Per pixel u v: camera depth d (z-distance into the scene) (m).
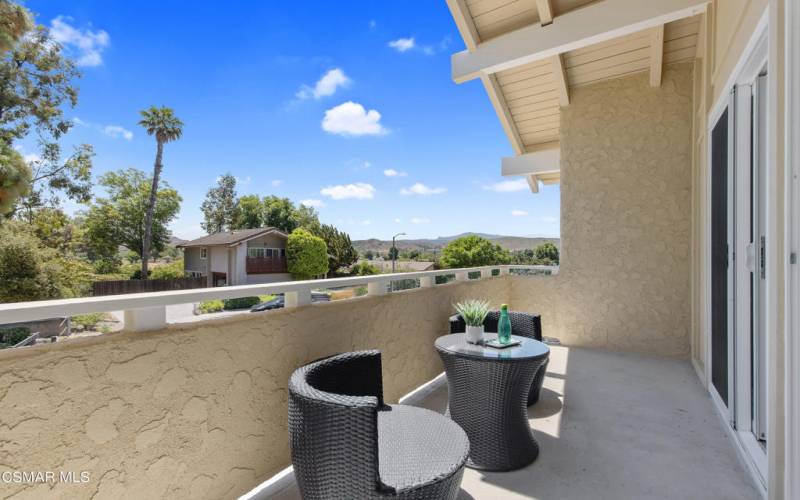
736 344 2.49
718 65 3.01
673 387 3.51
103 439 1.29
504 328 2.56
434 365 3.41
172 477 1.49
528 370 2.22
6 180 11.05
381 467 1.45
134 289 19.70
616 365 4.22
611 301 4.91
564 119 5.27
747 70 2.25
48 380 1.17
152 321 1.46
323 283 2.23
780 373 1.61
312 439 1.47
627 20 3.56
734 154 2.54
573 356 4.60
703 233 3.61
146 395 1.41
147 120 25.73
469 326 2.61
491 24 4.35
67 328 2.44
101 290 18.31
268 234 26.16
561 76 4.89
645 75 4.77
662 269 4.66
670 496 1.91
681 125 4.59
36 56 15.95
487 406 2.20
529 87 5.52
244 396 1.77
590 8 3.75
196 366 1.58
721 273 2.93
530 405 3.07
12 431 1.10
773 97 1.62
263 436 1.86
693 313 4.23
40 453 1.16
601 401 3.16
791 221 1.45
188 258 28.47
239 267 24.70
